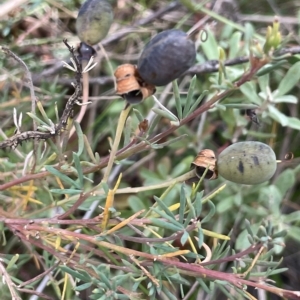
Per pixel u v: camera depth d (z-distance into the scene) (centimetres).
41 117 32
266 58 21
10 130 31
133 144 24
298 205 33
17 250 31
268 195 31
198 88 33
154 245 24
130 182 33
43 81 32
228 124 32
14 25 33
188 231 23
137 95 22
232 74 31
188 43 21
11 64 32
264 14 35
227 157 23
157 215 25
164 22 34
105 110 33
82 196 25
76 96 24
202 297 30
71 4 33
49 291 30
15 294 25
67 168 25
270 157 23
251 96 31
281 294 23
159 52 21
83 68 25
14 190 27
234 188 31
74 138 32
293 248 32
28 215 27
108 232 24
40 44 33
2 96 32
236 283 23
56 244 25
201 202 23
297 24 34
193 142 33
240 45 34
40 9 33
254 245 24
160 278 24
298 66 31
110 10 25
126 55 34
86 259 25
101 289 24
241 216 31
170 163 33
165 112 23
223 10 34
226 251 25
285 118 31
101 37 25
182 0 32
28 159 27
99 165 25
